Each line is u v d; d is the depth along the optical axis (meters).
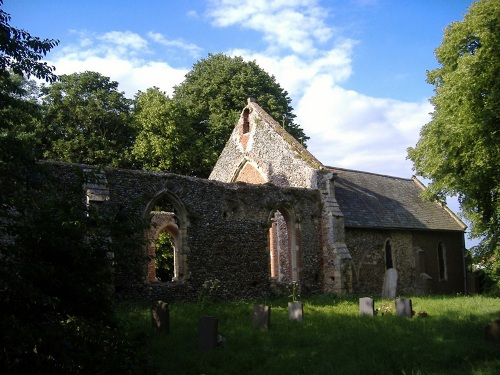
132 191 17.44
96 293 7.91
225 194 19.92
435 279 29.19
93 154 31.53
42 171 7.75
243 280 19.81
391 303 16.59
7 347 5.86
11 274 6.38
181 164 33.44
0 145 7.27
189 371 8.73
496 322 10.27
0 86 8.33
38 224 7.37
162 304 11.62
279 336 11.19
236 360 9.34
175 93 41.53
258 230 20.66
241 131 28.27
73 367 6.54
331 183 23.36
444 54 23.39
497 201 22.05
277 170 25.48
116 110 33.69
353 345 10.15
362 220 25.20
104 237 8.29
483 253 23.98
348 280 22.27
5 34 7.52
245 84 38.91
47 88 32.44
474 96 19.52
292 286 21.31
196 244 18.80
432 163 22.97
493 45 18.98
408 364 8.62
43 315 6.73
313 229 22.66
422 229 28.31
